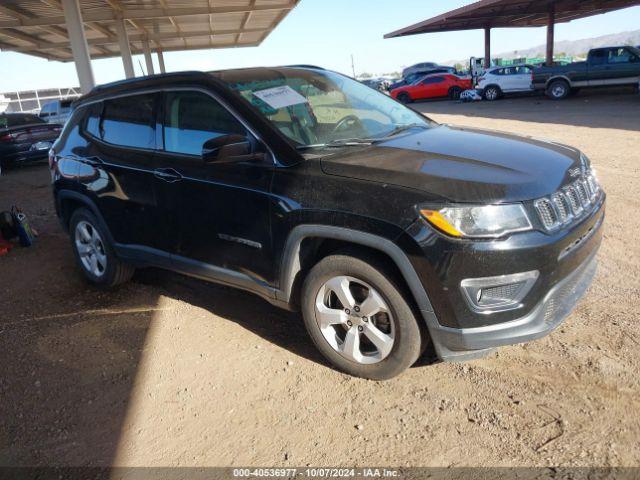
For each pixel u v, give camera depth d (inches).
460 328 104.7
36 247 244.4
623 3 1061.1
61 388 131.4
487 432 104.0
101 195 169.5
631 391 111.0
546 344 130.6
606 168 304.5
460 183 104.0
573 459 95.1
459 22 1245.1
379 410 113.6
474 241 99.6
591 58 825.5
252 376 129.6
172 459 105.3
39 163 542.0
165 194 148.5
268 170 124.8
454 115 727.1
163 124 151.1
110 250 177.9
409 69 1397.6
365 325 118.3
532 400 111.7
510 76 954.7
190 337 150.8
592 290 156.3
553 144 136.9
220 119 137.0
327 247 124.7
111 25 815.7
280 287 129.0
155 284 191.0
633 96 796.0
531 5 1046.4
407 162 115.5
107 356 144.2
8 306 181.5
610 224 210.8
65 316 170.6
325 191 115.0
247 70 152.3
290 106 138.3
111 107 169.9
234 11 696.4
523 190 103.3
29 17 647.1
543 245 101.3
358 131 143.6
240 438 109.3
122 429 115.3
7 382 135.6
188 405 121.1
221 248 139.9
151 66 971.3
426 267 103.2
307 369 130.6
